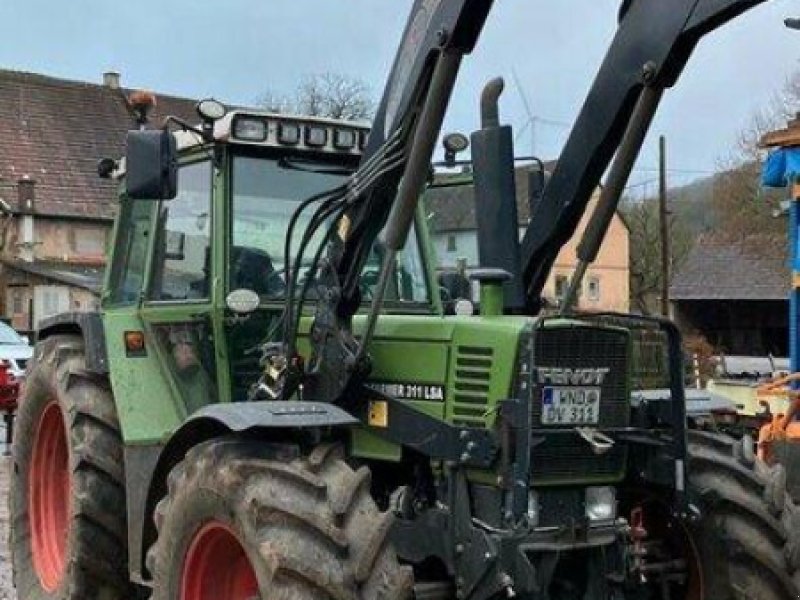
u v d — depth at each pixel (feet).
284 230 16.31
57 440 19.83
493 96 14.67
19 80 129.90
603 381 13.39
